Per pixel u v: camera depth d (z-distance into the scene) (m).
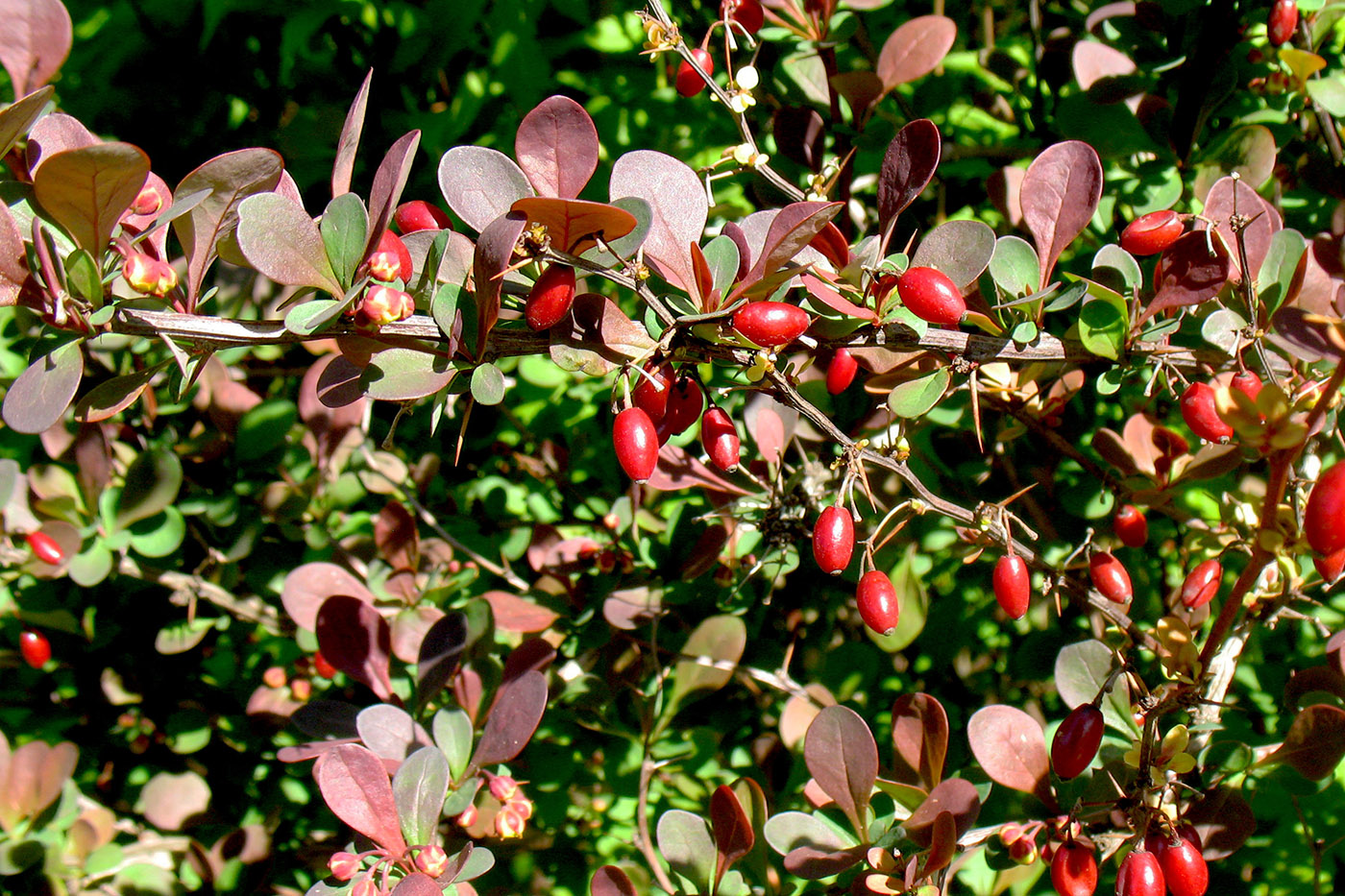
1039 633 0.47
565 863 0.50
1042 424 0.46
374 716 0.43
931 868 0.40
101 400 0.38
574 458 0.54
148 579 0.50
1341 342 0.37
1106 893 0.45
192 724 0.52
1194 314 0.42
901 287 0.38
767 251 0.37
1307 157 0.48
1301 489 0.41
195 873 0.50
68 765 0.48
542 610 0.48
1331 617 0.46
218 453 0.51
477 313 0.38
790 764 0.48
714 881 0.42
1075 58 0.47
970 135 0.53
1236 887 0.43
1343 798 0.47
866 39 0.49
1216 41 0.46
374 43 0.57
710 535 0.47
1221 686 0.42
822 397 0.47
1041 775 0.42
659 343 0.38
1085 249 0.49
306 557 0.52
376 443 0.54
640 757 0.49
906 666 0.52
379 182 0.38
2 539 0.49
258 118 0.61
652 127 0.54
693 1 0.51
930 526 0.47
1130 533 0.44
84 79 0.57
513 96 0.53
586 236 0.37
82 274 0.37
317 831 0.51
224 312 0.51
